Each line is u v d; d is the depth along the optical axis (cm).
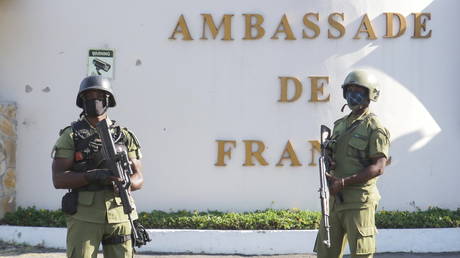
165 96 1355
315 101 1350
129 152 772
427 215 1305
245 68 1352
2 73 1371
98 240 732
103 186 732
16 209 1357
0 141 1309
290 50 1352
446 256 1241
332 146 847
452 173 1370
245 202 1349
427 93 1366
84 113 754
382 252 1262
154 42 1355
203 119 1352
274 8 1352
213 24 1349
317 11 1352
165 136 1354
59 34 1362
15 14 1367
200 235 1249
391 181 1358
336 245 849
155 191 1354
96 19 1358
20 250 1238
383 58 1357
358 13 1354
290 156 1347
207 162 1352
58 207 1362
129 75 1356
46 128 1364
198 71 1354
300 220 1273
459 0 1372
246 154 1345
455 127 1371
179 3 1354
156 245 1252
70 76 1362
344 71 1352
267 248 1244
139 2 1356
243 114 1350
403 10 1360
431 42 1366
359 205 816
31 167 1362
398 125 1359
